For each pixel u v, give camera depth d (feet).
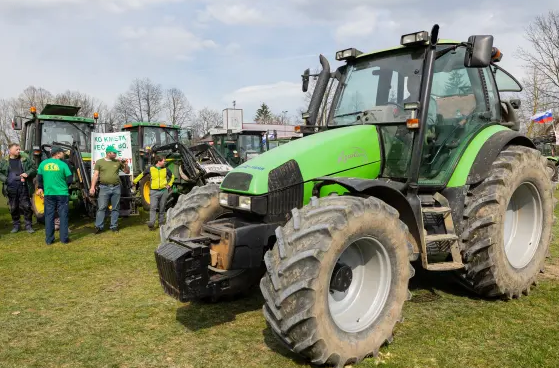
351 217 9.70
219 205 13.53
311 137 12.94
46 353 10.85
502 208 12.89
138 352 10.80
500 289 13.03
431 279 15.80
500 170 13.08
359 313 10.56
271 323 9.51
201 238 11.31
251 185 11.23
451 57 13.94
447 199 13.24
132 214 30.66
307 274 9.11
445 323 11.97
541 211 14.64
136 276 17.26
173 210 13.87
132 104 177.37
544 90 73.61
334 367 9.66
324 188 11.91
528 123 77.15
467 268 13.12
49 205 23.91
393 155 12.86
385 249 10.56
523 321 11.98
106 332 12.00
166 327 12.26
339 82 15.01
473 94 14.57
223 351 10.77
